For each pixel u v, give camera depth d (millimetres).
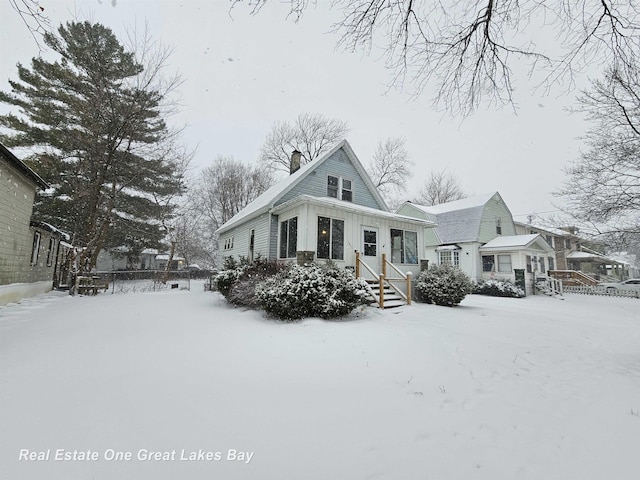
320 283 6852
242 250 14469
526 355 4988
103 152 14922
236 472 1969
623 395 3506
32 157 17312
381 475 2008
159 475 1917
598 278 27219
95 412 2615
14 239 9438
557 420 2867
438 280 10312
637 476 2090
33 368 3572
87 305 8852
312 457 2152
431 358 4395
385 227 11312
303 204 9398
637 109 7508
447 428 2643
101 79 15031
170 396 2961
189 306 9031
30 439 2213
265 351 4457
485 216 20953
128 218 22094
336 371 3791
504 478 2037
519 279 17125
